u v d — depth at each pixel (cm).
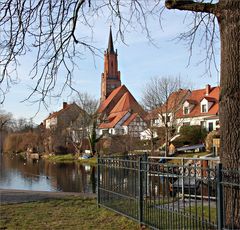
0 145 9081
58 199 1181
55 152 6950
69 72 798
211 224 607
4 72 740
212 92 5888
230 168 620
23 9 726
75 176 3781
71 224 853
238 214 590
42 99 763
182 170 772
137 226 800
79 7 775
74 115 6431
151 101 5012
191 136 4516
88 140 6294
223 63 642
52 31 761
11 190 1396
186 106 5716
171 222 719
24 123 9288
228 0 630
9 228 831
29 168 4788
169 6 666
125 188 880
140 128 5516
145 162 794
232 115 626
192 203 830
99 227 815
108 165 973
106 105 8794
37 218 926
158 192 779
